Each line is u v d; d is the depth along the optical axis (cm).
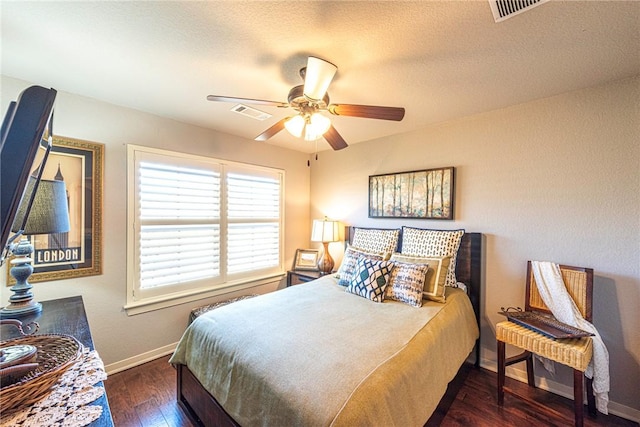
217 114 254
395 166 313
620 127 187
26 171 63
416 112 246
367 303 212
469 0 117
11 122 61
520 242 228
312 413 103
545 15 125
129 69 176
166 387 213
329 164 385
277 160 368
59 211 150
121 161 234
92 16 128
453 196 265
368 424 101
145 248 250
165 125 261
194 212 284
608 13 123
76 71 179
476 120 252
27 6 120
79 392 83
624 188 185
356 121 270
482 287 247
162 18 129
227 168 312
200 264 291
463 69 174
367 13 125
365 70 175
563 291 195
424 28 135
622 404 184
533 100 221
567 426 173
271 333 158
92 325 221
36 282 195
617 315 187
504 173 236
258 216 346
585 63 166
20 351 84
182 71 179
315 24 133
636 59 161
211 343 163
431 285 217
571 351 160
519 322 194
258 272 348
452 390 196
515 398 202
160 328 260
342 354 135
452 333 185
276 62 168
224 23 133
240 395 133
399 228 304
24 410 74
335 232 346
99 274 224
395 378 121
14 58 163
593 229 196
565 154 207
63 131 206
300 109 183
